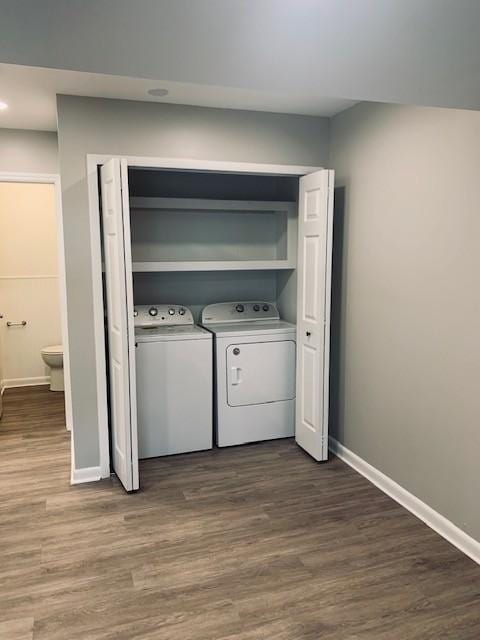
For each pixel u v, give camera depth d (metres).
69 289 3.14
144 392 3.54
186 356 3.62
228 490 3.15
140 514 2.87
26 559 2.45
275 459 3.61
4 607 2.12
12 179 3.78
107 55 1.50
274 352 3.87
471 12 1.26
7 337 5.44
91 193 3.09
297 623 2.03
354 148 3.28
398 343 2.92
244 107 3.30
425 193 2.63
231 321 4.16
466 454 2.46
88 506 2.96
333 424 3.74
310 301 3.49
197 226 4.14
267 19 1.27
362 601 2.15
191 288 4.22
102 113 3.07
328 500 3.02
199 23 1.29
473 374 2.39
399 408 2.95
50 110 3.29
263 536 2.64
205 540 2.61
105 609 2.11
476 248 2.32
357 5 1.21
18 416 4.60
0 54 1.48
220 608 2.12
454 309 2.48
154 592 2.22
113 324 3.11
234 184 4.21
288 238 3.97
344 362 3.53
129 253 2.88
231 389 3.77
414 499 2.86
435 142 2.55
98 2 1.17
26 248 5.39
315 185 3.32
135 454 3.09
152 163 3.18
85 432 3.28
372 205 3.11
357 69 1.63
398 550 2.51
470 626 2.01
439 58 1.55
